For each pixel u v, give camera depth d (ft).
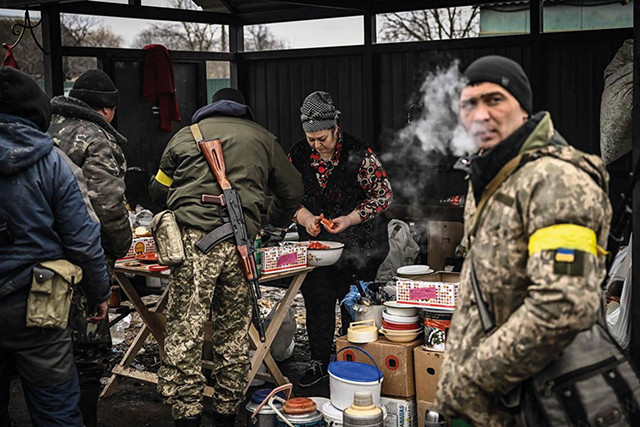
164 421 14.92
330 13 23.57
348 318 16.57
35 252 10.29
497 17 21.99
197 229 12.94
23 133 10.14
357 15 23.66
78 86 13.11
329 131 15.70
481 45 22.02
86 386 13.08
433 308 12.92
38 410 10.74
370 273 16.60
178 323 12.91
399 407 13.19
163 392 12.80
